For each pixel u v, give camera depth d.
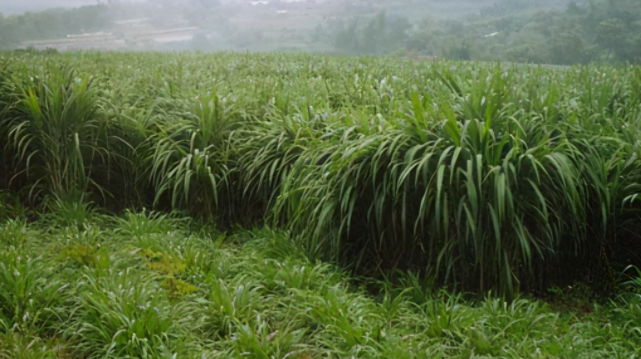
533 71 9.53
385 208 5.25
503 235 4.91
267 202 6.53
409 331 4.21
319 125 6.78
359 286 5.15
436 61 12.63
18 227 6.00
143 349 3.67
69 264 5.15
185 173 6.62
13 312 4.25
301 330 3.99
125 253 5.34
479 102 5.44
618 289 5.09
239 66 13.34
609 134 5.79
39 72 7.89
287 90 8.70
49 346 3.96
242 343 3.81
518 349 3.81
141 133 7.04
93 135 7.05
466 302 4.74
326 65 12.84
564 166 4.82
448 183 5.00
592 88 8.41
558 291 5.06
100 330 3.93
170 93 8.21
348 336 3.90
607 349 4.07
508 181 4.71
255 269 5.15
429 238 5.18
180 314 4.27
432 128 5.28
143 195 7.09
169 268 5.12
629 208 5.27
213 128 6.89
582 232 5.19
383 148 5.12
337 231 5.43
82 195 6.69
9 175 7.33
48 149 6.89
